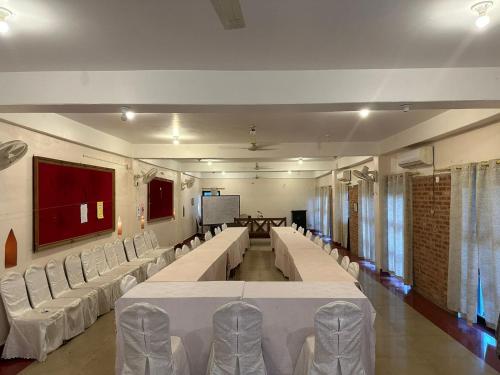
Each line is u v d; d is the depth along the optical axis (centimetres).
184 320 293
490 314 402
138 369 244
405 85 304
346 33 239
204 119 494
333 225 1152
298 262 478
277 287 325
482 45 259
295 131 592
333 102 305
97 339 402
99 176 600
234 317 248
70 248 517
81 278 499
